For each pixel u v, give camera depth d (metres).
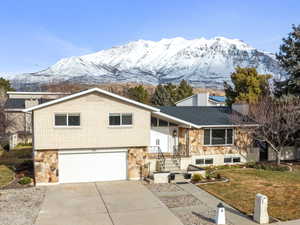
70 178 18.08
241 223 11.75
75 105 17.58
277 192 15.92
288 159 26.22
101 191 16.20
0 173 19.84
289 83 27.91
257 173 20.59
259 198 11.83
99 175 18.52
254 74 36.81
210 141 23.55
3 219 12.02
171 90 68.94
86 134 17.84
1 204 13.88
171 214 12.71
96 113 17.95
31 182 17.59
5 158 25.72
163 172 18.44
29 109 16.78
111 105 18.19
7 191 16.06
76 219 12.11
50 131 17.28
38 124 17.09
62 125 17.48
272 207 13.59
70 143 17.61
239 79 36.88
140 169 19.05
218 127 23.41
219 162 23.84
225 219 12.15
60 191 16.17
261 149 25.80
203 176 19.03
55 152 17.56
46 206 13.66
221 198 14.89
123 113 18.44
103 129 18.11
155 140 22.77
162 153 21.91
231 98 38.53
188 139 22.89
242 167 23.02
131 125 18.64
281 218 12.23
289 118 22.53
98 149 18.36
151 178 18.58
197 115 25.19
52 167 17.55
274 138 24.11
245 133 24.48
